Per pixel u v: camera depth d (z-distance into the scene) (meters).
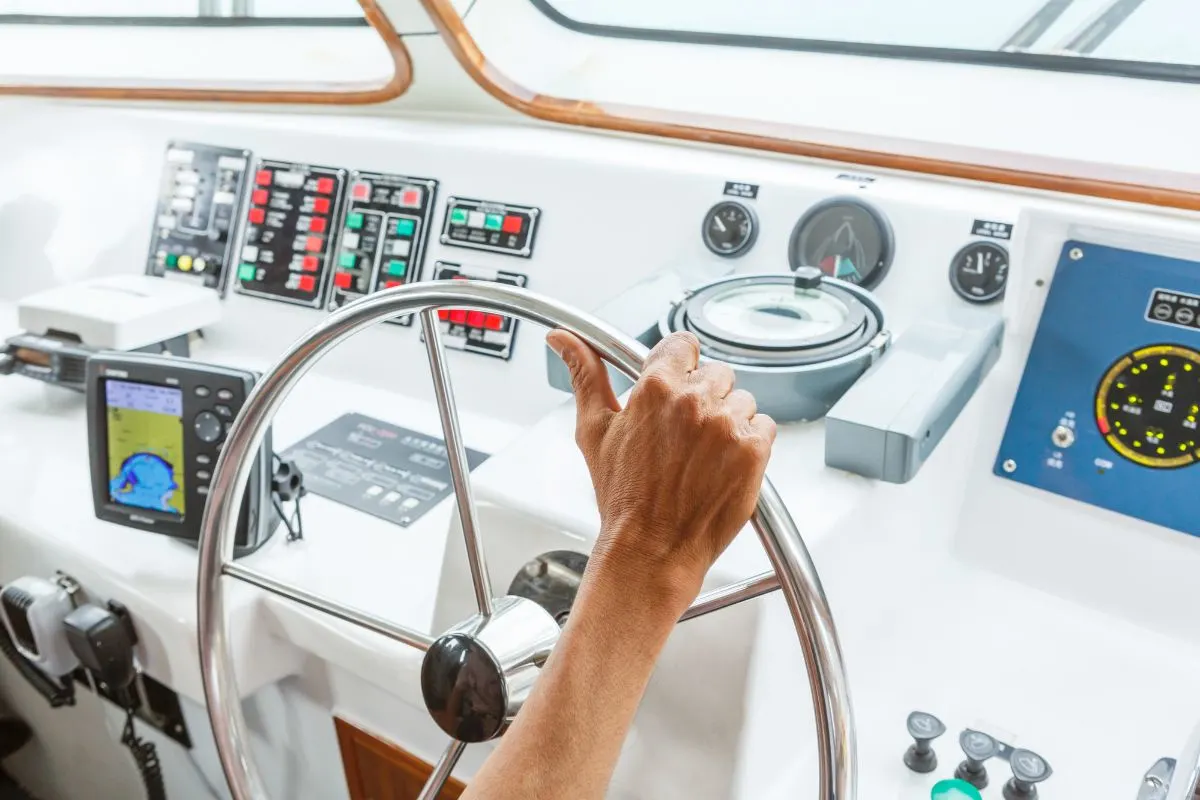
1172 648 1.18
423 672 0.82
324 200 1.87
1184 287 1.20
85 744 1.76
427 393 1.74
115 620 1.21
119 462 1.27
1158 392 1.21
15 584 1.28
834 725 0.72
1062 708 1.09
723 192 1.56
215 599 0.98
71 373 1.69
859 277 1.46
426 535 1.33
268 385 0.89
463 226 1.75
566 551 0.99
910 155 1.58
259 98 2.12
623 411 0.65
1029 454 1.29
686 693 0.94
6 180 2.25
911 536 1.20
